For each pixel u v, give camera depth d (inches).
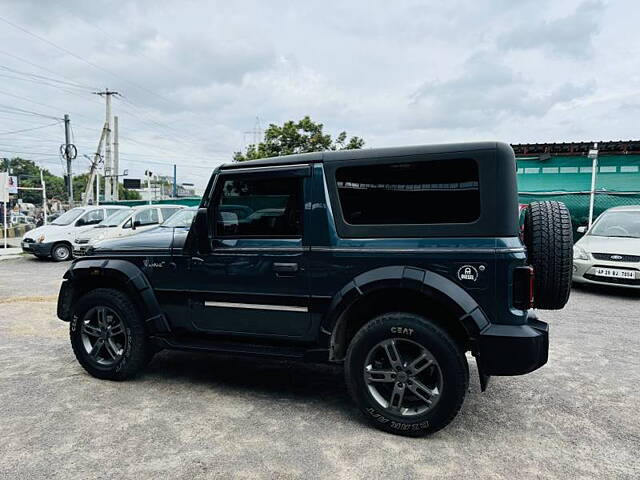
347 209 123.0
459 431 120.3
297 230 128.4
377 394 119.7
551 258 117.0
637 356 182.7
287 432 118.7
